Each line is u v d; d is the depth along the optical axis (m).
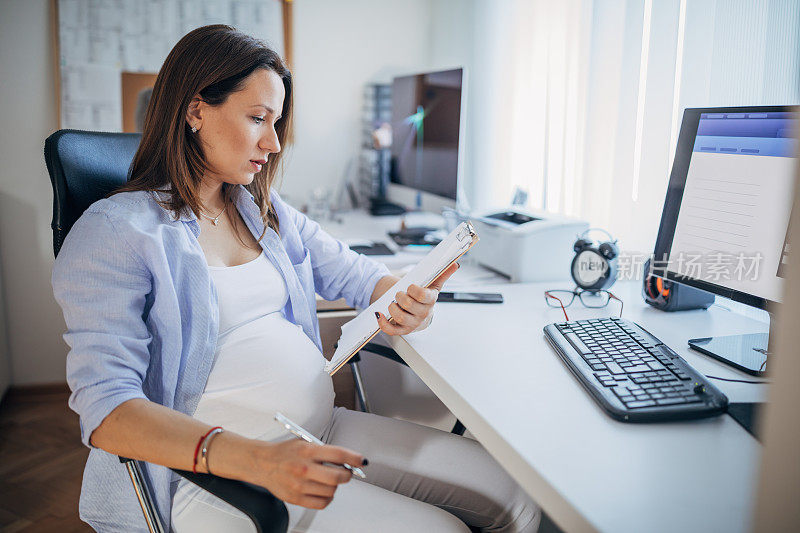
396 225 2.56
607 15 1.77
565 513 0.67
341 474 0.77
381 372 1.72
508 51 2.38
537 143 2.22
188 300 1.04
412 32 3.02
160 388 1.02
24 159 2.60
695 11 1.46
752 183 1.07
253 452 0.80
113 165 1.20
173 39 2.69
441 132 2.25
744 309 1.39
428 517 0.98
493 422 0.83
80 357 0.90
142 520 1.05
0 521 1.86
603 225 1.83
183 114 1.07
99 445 0.88
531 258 1.64
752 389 0.95
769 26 1.27
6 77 2.54
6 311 2.66
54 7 2.55
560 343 1.09
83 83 2.62
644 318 1.32
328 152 3.00
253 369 1.08
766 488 0.56
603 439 0.80
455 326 1.24
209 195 1.18
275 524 0.80
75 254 0.96
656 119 1.58
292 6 2.82
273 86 1.12
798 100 1.22
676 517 0.64
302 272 1.34
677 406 0.85
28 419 2.51
